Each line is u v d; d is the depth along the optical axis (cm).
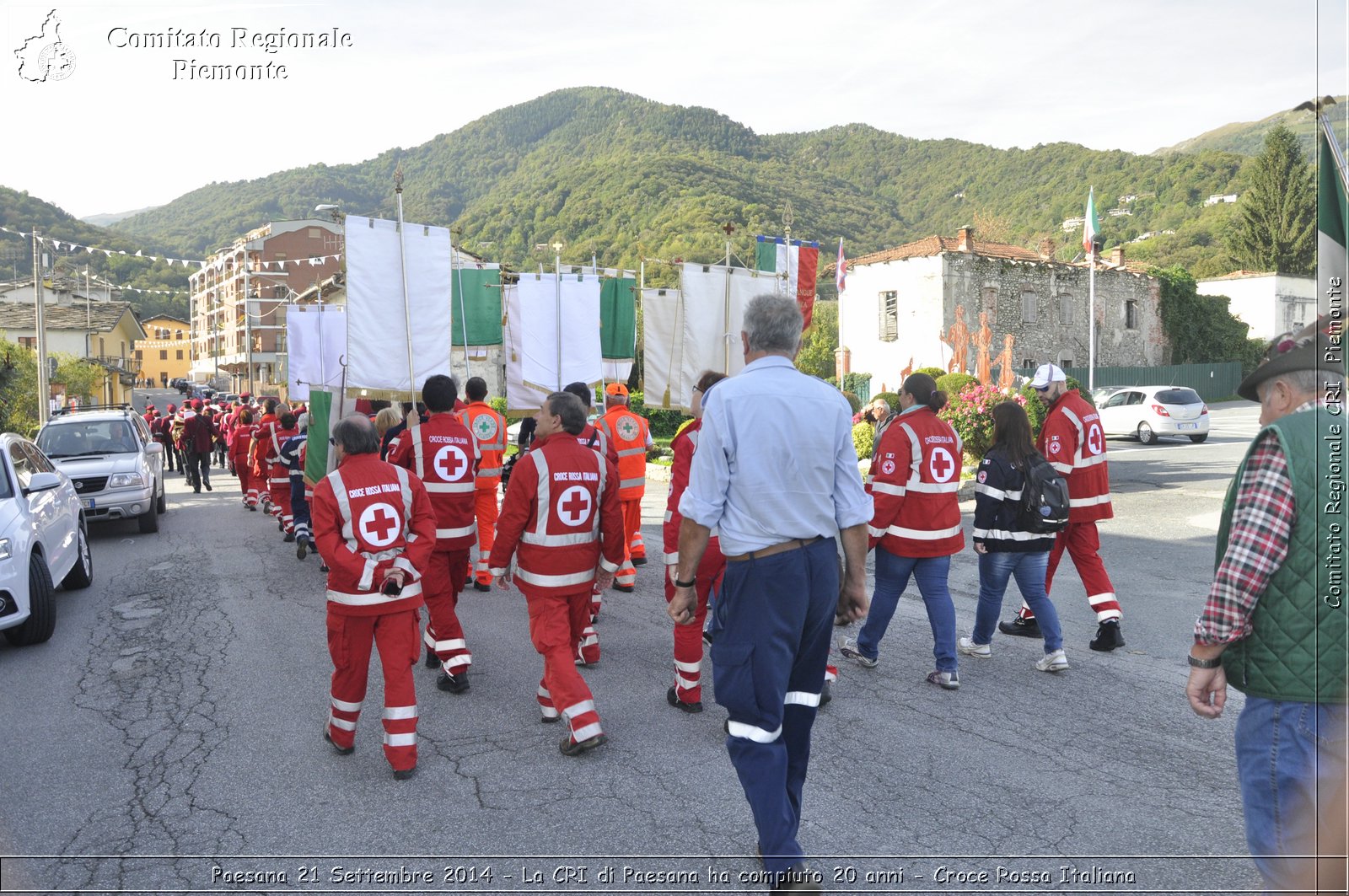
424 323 898
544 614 481
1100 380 4112
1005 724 507
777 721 331
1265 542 257
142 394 7250
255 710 549
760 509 330
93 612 818
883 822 394
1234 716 517
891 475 562
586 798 423
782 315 348
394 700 448
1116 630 632
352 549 451
